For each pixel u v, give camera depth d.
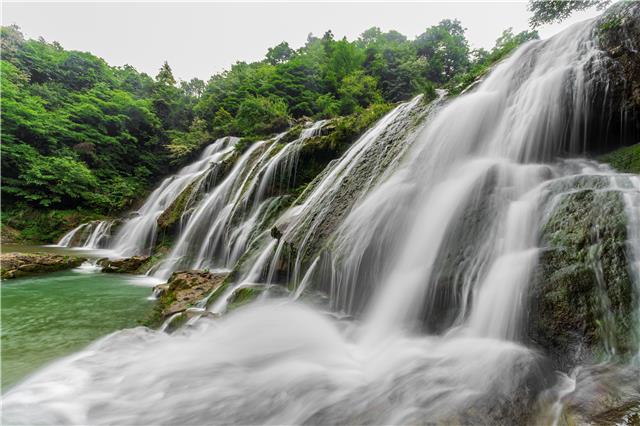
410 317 4.61
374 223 6.14
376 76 36.09
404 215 5.79
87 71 38.34
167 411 3.05
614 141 6.11
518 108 6.87
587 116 6.19
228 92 37.78
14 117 23.89
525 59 7.88
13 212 21.91
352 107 28.61
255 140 18.42
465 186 5.27
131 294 8.73
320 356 4.02
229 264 11.59
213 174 17.53
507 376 2.81
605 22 6.48
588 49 6.57
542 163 6.11
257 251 8.43
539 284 3.41
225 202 14.64
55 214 22.56
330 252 6.34
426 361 3.44
